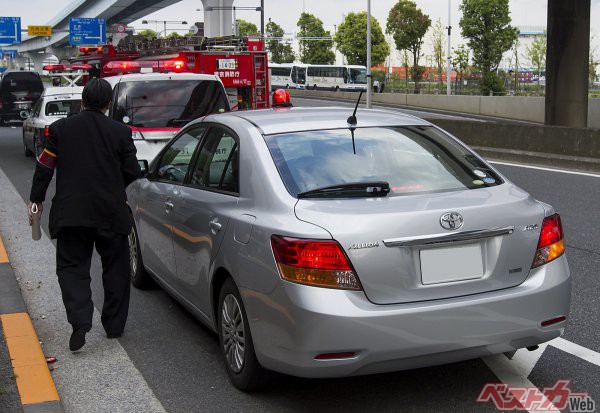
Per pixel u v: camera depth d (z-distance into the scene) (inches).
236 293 165.2
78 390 174.7
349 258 143.4
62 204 189.8
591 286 252.5
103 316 209.8
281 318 147.3
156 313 233.5
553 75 838.5
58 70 845.2
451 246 149.7
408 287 146.4
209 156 195.9
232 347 171.3
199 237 184.4
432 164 175.3
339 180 164.6
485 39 2122.3
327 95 2578.7
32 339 200.5
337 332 140.7
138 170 199.0
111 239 197.3
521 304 151.8
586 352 191.5
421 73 2591.0
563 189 472.1
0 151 790.5
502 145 695.7
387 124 189.9
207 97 427.2
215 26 2113.7
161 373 184.2
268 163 167.8
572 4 813.9
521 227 155.1
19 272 289.9
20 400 161.9
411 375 178.1
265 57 650.8
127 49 794.8
